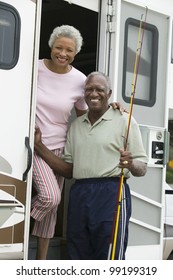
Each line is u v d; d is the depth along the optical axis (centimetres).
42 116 461
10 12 429
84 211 449
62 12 605
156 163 538
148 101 540
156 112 548
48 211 460
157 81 549
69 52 454
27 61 436
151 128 537
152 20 547
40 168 455
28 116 434
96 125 454
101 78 450
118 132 452
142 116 535
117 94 512
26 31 437
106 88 452
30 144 434
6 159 420
